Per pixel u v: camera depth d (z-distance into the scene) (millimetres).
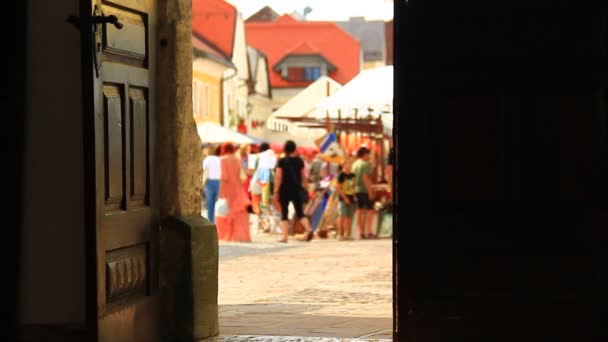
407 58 10828
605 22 10648
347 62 154250
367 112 36969
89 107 10703
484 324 10891
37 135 11578
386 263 27188
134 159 12102
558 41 10695
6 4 11492
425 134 10828
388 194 39844
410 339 10961
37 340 11641
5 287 11641
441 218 10867
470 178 10820
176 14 13117
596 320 10789
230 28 115250
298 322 15562
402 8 10828
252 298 19234
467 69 10766
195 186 13633
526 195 10766
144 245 12500
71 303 11609
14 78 11547
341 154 40906
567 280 10797
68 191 11555
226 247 34094
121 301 11781
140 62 12414
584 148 10703
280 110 45438
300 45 152875
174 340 13266
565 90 10703
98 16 10695
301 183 37156
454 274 10898
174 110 13203
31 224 11641
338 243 36281
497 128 10758
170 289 13227
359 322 15516
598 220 10719
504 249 10828
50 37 11508
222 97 109000
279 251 32094
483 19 10758
